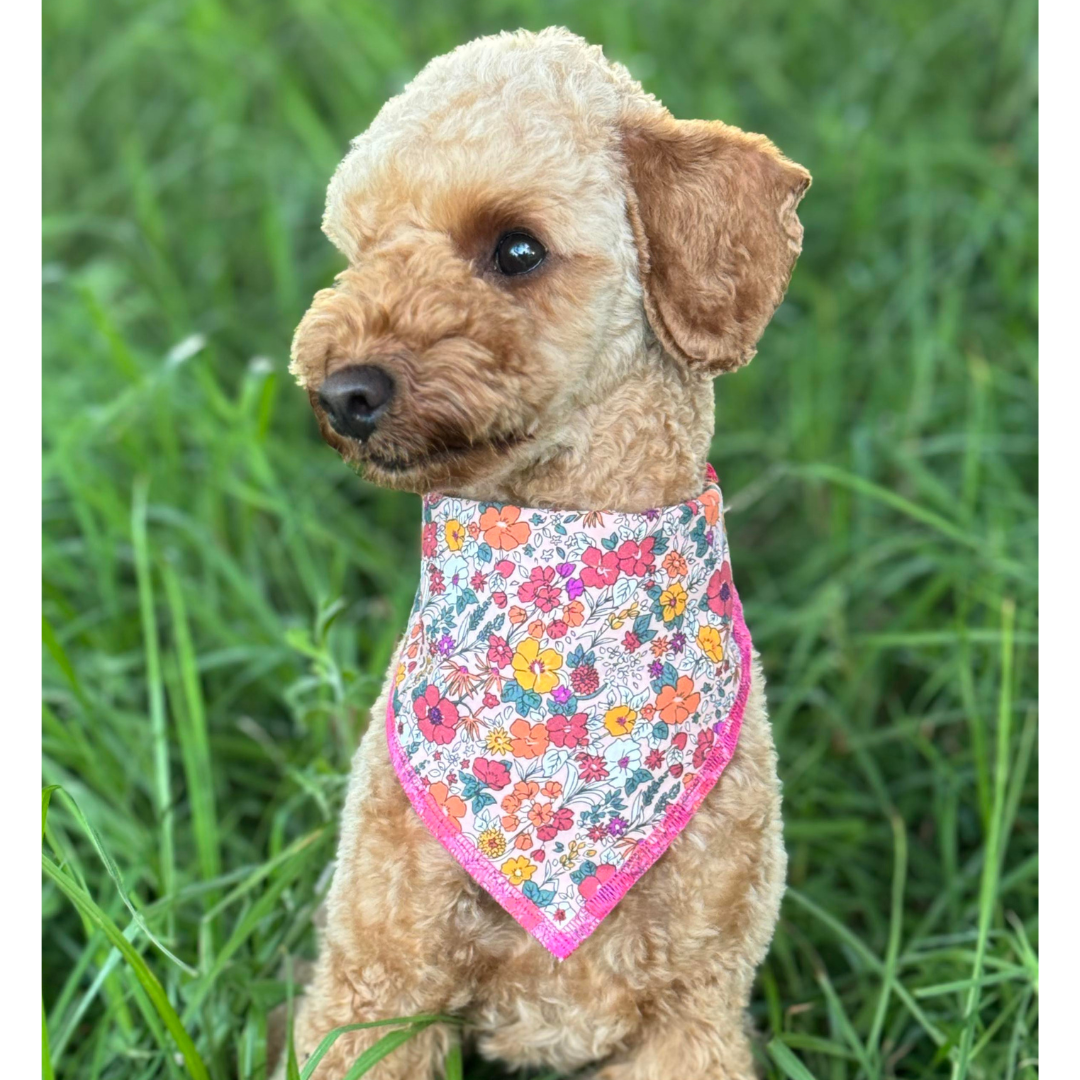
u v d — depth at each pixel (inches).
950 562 40.3
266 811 36.3
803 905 32.7
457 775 26.0
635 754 25.9
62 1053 31.2
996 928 33.1
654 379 26.1
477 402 24.1
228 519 45.5
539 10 65.8
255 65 63.6
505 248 24.8
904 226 56.9
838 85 63.2
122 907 32.0
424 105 24.9
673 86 60.5
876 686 39.5
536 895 25.8
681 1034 26.8
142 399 44.1
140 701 40.2
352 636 38.9
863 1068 29.5
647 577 25.9
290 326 52.1
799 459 46.9
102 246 59.7
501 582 25.9
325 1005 27.1
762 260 26.3
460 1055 27.7
